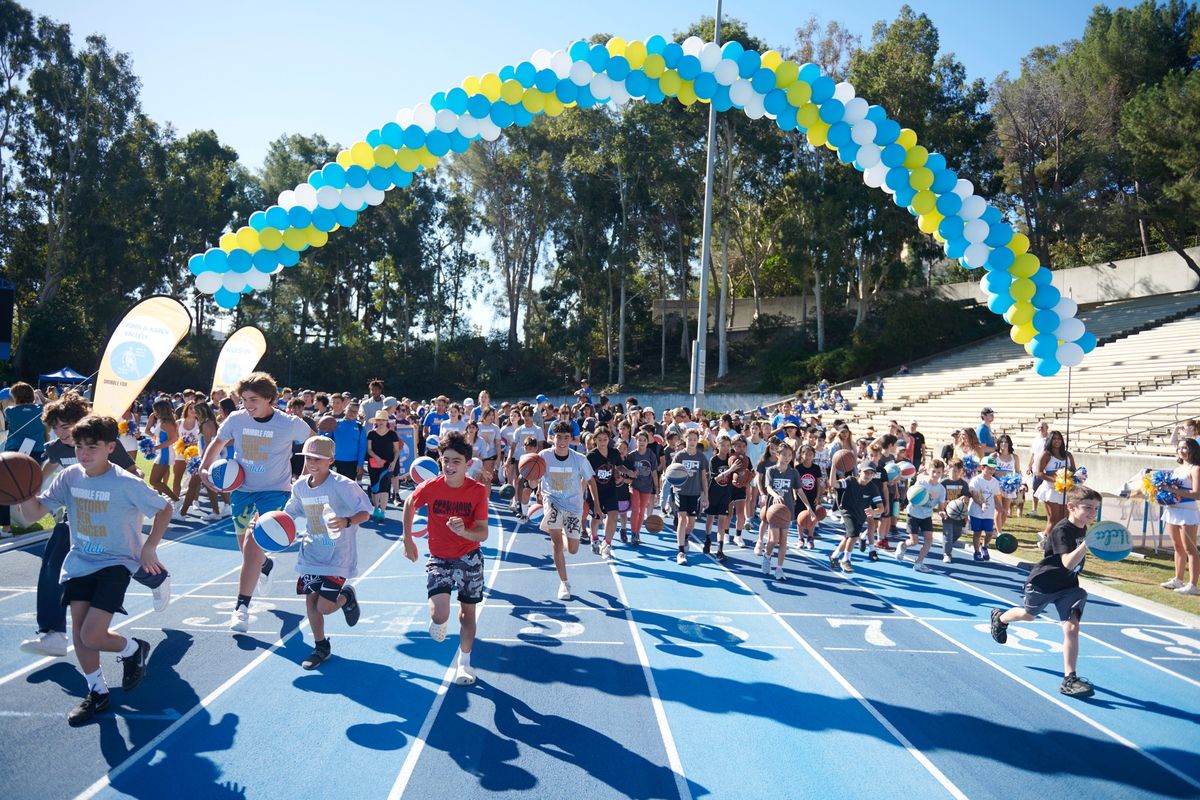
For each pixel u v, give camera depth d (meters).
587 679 6.59
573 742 5.38
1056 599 6.81
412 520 6.29
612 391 51.97
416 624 7.93
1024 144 47.72
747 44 45.00
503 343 60.47
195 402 13.73
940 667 7.30
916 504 11.74
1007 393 30.23
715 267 60.53
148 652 5.83
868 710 6.19
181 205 53.22
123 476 5.43
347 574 6.54
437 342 58.66
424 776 4.82
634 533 13.23
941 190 9.80
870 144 9.73
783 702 6.27
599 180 50.47
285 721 5.52
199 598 8.49
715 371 54.94
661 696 6.28
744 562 11.99
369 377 56.50
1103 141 44.34
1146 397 24.41
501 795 4.64
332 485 6.45
